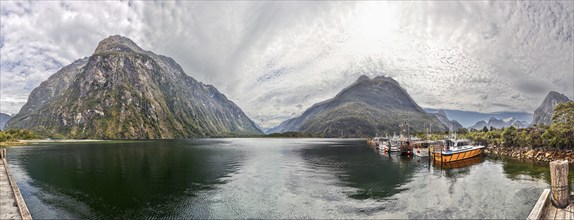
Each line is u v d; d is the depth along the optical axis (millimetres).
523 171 70188
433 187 55625
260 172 76750
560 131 86562
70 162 96562
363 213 41125
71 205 45812
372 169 81188
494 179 61406
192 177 68812
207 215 40906
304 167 86875
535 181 58625
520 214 39625
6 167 57625
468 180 61188
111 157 114438
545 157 88250
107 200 48469
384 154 131000
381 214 40625
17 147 175125
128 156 119125
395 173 73000
